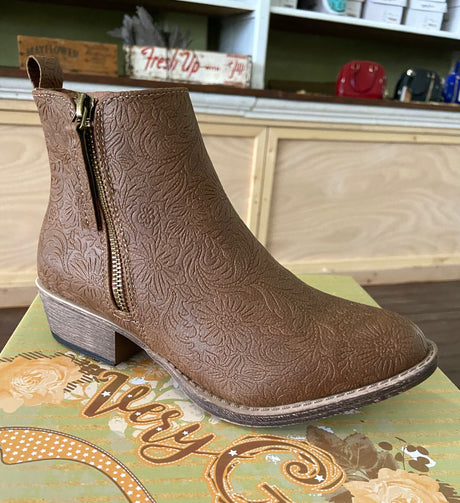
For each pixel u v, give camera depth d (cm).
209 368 41
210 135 119
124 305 45
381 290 151
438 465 40
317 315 42
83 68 114
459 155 148
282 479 37
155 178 40
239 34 134
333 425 44
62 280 47
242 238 44
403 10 146
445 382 52
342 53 175
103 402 45
